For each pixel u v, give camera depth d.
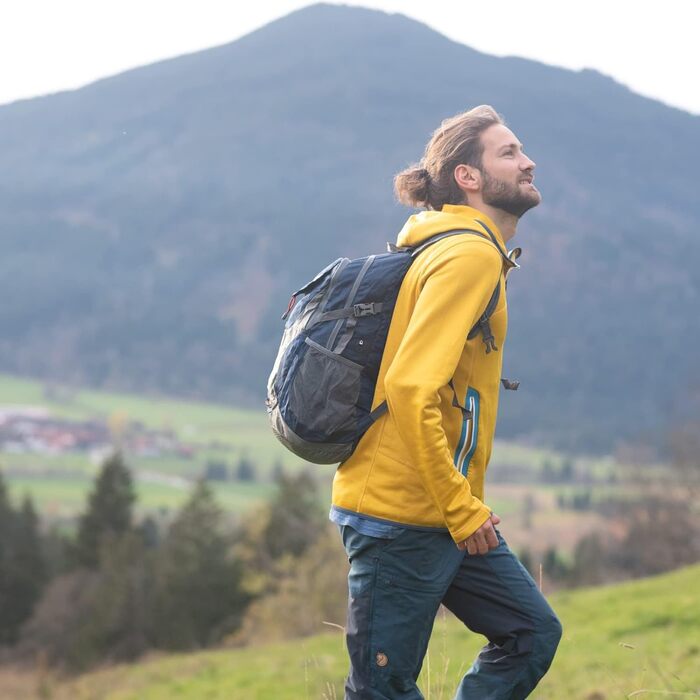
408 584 3.01
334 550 36.38
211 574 46.84
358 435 3.04
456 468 2.99
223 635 46.97
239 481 154.12
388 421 3.03
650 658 9.59
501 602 3.11
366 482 3.04
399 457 3.00
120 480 59.50
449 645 12.36
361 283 3.09
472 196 3.31
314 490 46.72
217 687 19.09
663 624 15.35
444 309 2.93
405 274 3.10
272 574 43.19
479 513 2.90
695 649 11.41
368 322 3.06
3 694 32.53
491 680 3.12
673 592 19.00
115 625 46.59
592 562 46.75
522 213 3.34
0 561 55.44
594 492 126.50
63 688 26.08
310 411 3.03
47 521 98.50
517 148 3.31
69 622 52.12
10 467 167.62
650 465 42.31
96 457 185.50
